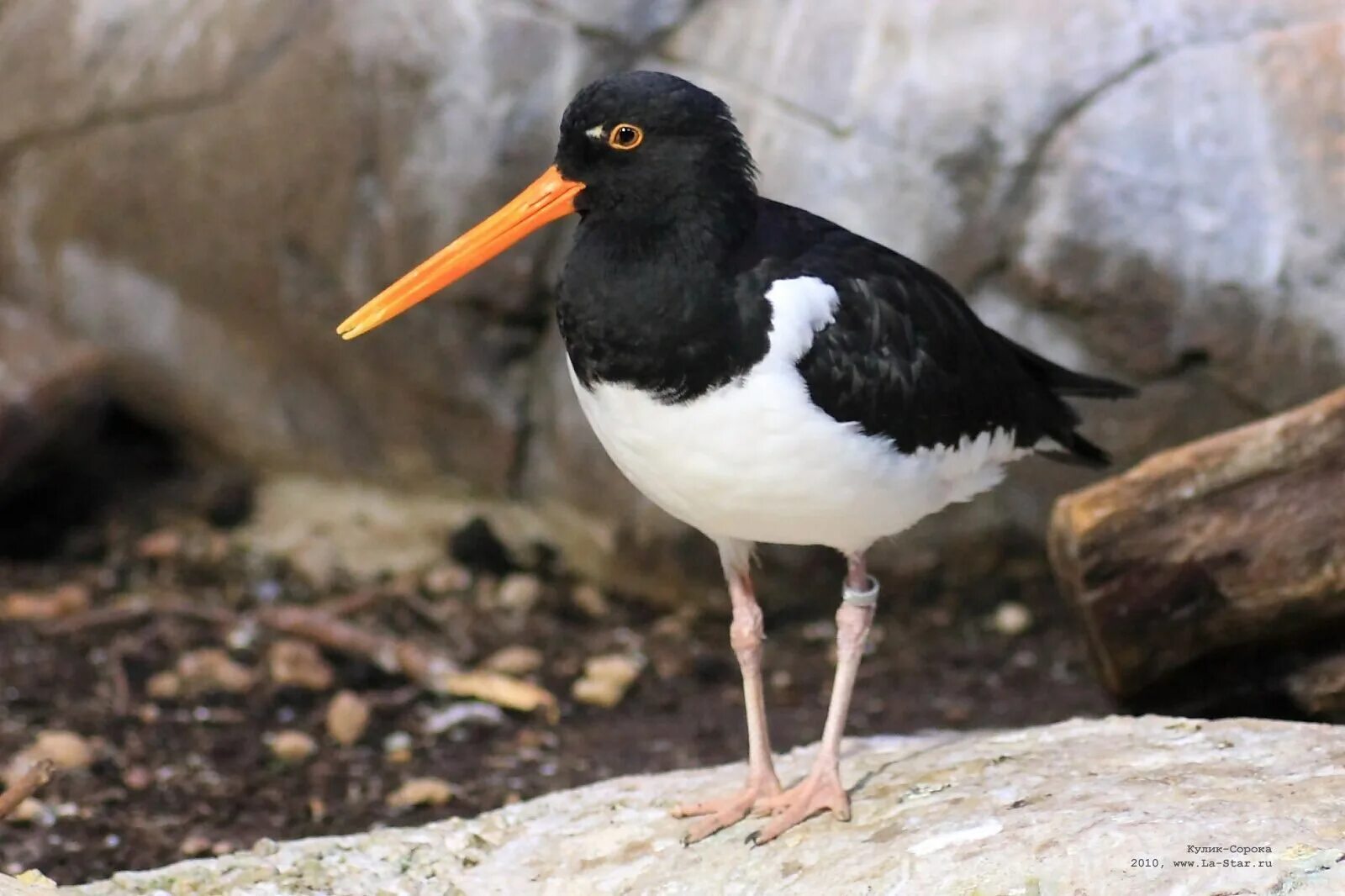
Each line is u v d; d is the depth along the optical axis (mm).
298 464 13438
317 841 7680
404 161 11812
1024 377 8078
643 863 7152
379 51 11758
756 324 6672
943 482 7543
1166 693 8656
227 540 13148
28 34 13023
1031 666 11383
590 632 12086
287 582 12656
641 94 6711
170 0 12602
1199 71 10781
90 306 13414
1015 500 11531
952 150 10938
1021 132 10852
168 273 13148
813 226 7242
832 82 11164
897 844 6488
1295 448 8133
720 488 6922
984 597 11977
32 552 13016
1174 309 10719
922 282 7441
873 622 12102
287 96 12125
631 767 9758
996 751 7496
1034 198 10883
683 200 6715
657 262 6703
